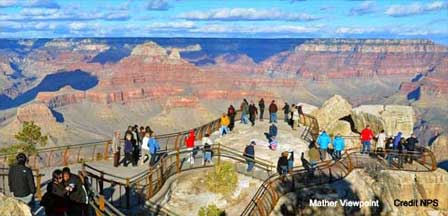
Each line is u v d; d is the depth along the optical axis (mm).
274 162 32688
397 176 28891
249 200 28328
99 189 26047
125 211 24172
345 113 43406
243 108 42375
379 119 39500
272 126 36906
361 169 30812
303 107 45906
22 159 18641
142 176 27422
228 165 29312
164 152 34750
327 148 35594
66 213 17031
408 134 39344
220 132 38875
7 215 15734
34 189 18781
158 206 25828
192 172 30078
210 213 25516
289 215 27141
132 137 31062
